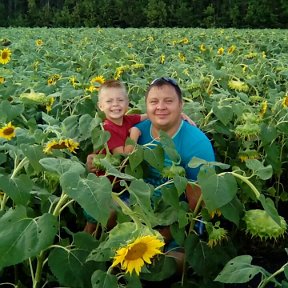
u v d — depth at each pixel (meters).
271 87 7.59
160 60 9.95
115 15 52.72
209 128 5.09
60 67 8.41
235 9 51.06
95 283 2.56
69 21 52.06
